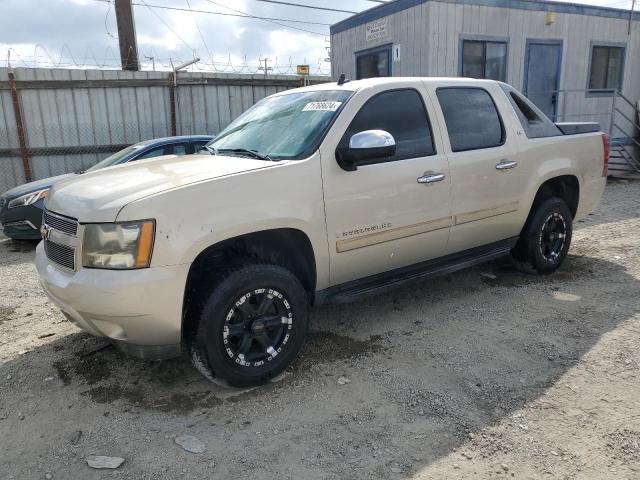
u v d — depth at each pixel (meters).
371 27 13.79
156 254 3.03
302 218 3.53
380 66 13.77
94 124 11.24
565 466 2.69
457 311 4.68
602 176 5.85
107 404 3.37
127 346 3.22
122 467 2.77
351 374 3.64
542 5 13.24
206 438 2.99
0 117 10.65
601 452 2.78
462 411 3.18
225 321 3.31
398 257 4.18
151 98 11.57
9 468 2.80
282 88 12.75
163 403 3.36
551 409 3.16
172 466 2.77
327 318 4.61
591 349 3.88
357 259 3.91
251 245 3.61
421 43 12.16
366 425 3.07
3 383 3.67
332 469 2.71
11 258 7.47
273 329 3.54
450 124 4.46
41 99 10.82
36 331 4.58
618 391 3.32
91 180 3.59
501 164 4.72
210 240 3.17
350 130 3.86
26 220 7.81
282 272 3.51
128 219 2.99
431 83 4.45
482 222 4.68
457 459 2.76
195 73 11.84
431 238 4.33
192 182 3.21
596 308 4.63
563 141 5.34
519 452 2.80
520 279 5.45
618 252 6.34
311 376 3.63
